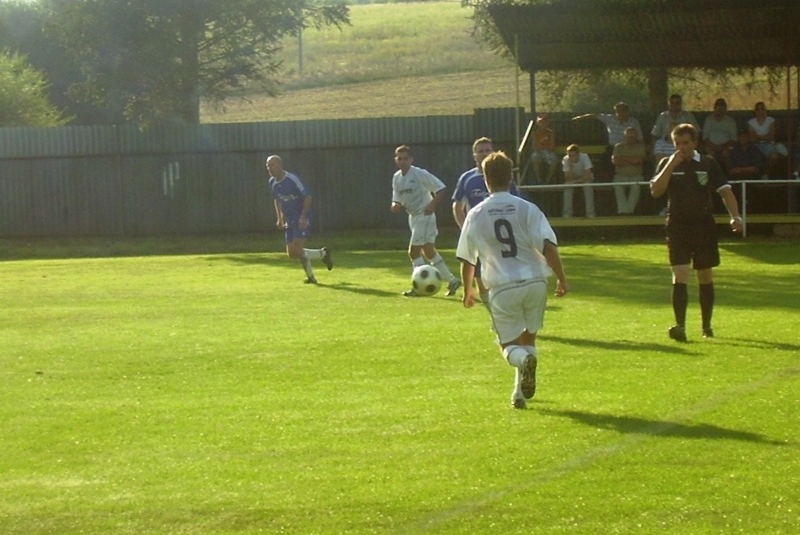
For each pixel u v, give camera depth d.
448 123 52.00
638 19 41.28
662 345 19.59
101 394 16.70
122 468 12.46
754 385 15.87
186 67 61.28
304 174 53.19
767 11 40.00
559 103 62.09
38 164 53.41
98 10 59.28
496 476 11.76
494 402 15.30
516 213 14.52
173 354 20.06
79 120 86.25
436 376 17.42
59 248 50.78
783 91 70.00
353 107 98.69
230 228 53.75
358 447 13.08
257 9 61.38
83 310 26.95
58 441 13.77
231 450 13.12
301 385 16.98
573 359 18.39
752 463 11.99
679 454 12.38
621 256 37.97
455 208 23.73
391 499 11.09
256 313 25.64
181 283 33.16
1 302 28.91
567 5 39.97
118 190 53.59
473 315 24.50
